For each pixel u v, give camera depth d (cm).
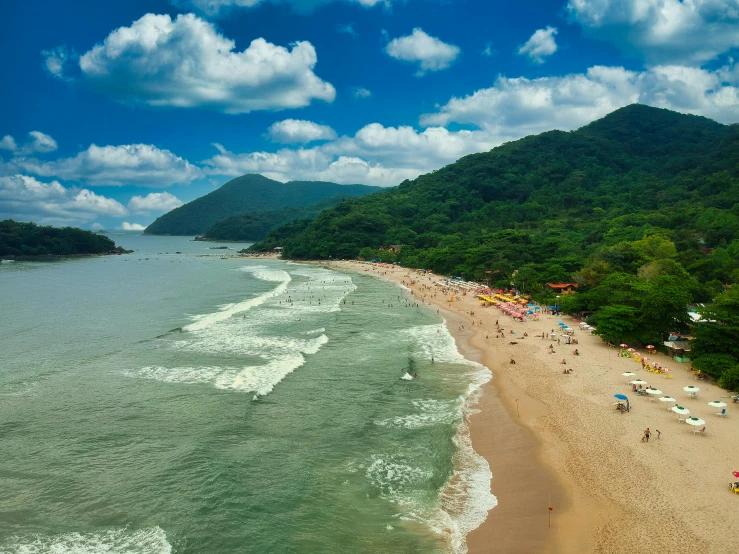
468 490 3008
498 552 2433
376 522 2709
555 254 12794
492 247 13062
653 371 4947
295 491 2994
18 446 3525
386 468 3275
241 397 4475
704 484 2905
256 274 16000
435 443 3619
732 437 3497
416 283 12862
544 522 2647
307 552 2473
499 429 3822
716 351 4850
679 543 2409
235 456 3409
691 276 9319
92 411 4153
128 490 2997
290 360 5606
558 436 3641
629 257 10462
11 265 18988
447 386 4800
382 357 5788
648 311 5862
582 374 5022
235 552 2472
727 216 13375
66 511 2792
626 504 2758
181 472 3186
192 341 6512
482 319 8038
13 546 2489
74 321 7894
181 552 2472
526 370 5228
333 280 13962
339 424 3938
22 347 6200
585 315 7831
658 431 3616
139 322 7862
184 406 4266
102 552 2458
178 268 18338
